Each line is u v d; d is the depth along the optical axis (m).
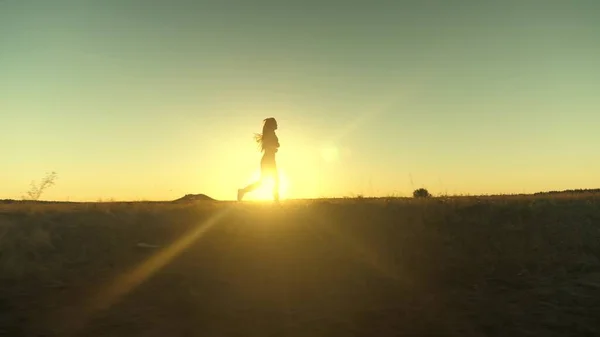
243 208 16.25
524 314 9.95
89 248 12.20
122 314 9.48
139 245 12.54
